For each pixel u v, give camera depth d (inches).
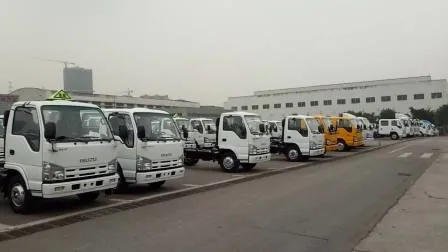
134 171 466.3
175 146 500.4
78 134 381.7
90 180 379.6
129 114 477.7
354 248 275.3
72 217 360.5
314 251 268.7
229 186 538.9
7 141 385.7
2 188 394.3
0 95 2081.7
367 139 1471.5
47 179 356.8
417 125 2345.0
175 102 4074.8
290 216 363.3
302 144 878.4
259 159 684.1
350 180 584.7
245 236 301.0
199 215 367.9
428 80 4062.5
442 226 331.3
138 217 360.8
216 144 713.6
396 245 282.0
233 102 4980.3
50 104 376.8
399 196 457.7
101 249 270.5
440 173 650.8
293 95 4552.2
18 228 322.7
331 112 4330.7
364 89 4165.8
